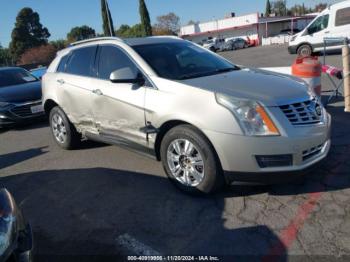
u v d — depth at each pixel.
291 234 3.13
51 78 5.98
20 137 7.73
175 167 4.01
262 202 3.68
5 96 8.34
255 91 3.62
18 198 4.47
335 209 3.44
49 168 5.41
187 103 3.72
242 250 3.00
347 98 6.64
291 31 48.28
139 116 4.24
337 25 16.61
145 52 4.55
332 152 4.78
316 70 6.55
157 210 3.76
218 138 3.46
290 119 3.44
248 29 56.81
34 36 76.81
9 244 2.23
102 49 5.05
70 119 5.72
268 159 3.39
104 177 4.79
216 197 3.87
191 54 4.84
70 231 3.56
